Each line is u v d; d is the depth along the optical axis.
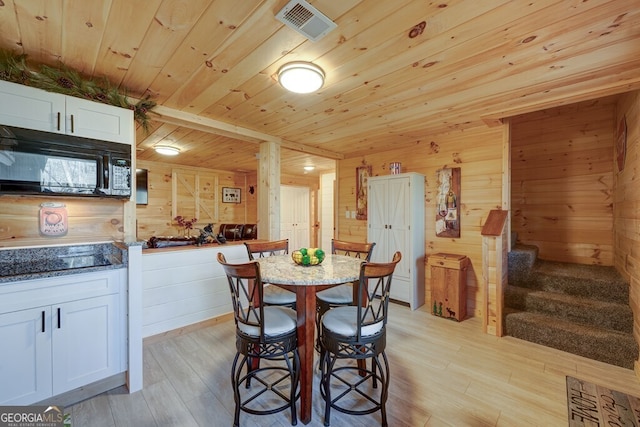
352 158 4.89
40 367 1.65
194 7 1.36
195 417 1.71
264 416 1.72
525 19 1.45
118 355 1.93
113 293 1.90
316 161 5.58
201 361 2.33
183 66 1.92
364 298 2.10
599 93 2.30
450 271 3.26
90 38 1.62
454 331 2.94
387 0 1.31
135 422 1.66
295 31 1.54
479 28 1.53
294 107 2.66
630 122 2.50
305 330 1.66
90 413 1.72
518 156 3.79
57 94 1.95
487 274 2.87
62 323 1.71
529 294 2.90
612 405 1.80
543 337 2.60
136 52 1.76
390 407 1.80
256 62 1.88
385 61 1.86
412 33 1.57
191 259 2.89
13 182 1.77
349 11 1.38
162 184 6.02
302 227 7.64
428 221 3.85
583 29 1.54
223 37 1.60
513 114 2.83
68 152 1.97
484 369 2.22
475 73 2.03
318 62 1.87
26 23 1.48
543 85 2.22
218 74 2.03
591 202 3.34
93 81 2.08
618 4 1.34
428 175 3.85
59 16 1.42
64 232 2.25
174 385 2.01
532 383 2.04
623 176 2.71
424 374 2.16
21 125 1.82
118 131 2.21
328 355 1.77
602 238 3.27
